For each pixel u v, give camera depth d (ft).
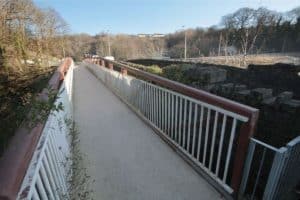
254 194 7.29
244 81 16.85
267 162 8.19
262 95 12.74
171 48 190.29
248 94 13.19
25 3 39.50
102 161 10.05
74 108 18.03
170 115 11.05
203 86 15.35
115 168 9.52
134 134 12.70
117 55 175.94
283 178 6.39
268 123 10.56
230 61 73.51
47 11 90.02
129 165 9.73
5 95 13.33
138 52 189.67
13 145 3.89
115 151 10.89
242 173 7.09
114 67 26.32
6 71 19.70
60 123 7.94
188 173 9.09
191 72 16.83
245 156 6.86
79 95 22.57
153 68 20.81
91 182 8.64
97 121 14.88
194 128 9.23
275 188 6.37
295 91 14.47
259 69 20.77
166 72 17.88
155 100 12.59
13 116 5.54
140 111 15.17
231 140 7.27
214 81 15.96
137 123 14.33
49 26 83.30
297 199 7.29
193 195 7.93
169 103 10.96
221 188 7.86
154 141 11.80
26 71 24.27
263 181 7.68
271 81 17.07
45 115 5.45
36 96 6.64
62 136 8.04
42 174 4.78
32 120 4.96
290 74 18.78
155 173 9.15
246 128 6.59
